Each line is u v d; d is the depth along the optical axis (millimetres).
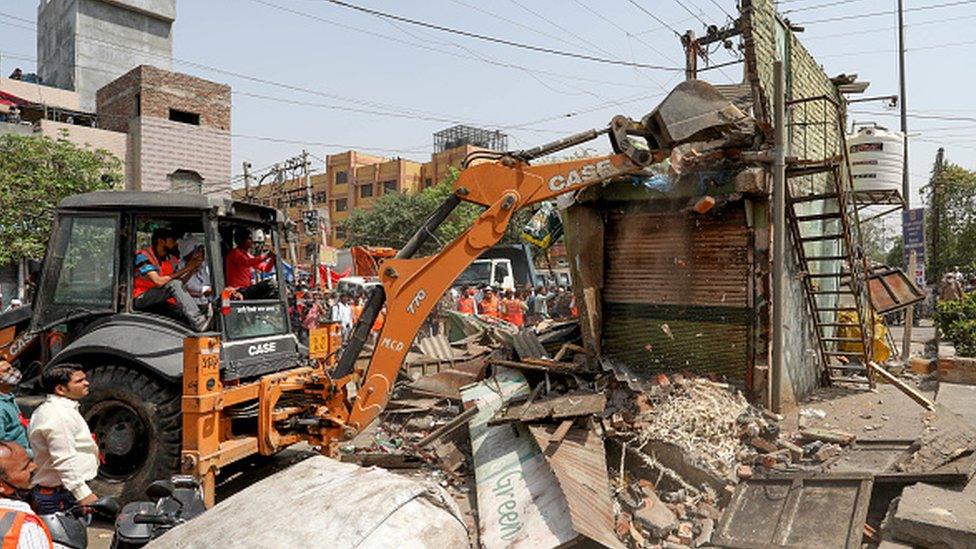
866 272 9219
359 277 21375
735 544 4457
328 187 52969
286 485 3062
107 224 6031
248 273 6742
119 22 29562
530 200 6047
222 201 6051
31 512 2514
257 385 5840
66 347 5930
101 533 5434
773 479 5023
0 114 22500
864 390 7172
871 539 4359
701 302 6934
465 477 6059
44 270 6168
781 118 6328
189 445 5211
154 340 5730
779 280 6348
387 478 3070
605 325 7613
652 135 6109
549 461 4852
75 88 28219
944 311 12180
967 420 6953
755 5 6555
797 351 7070
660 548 4566
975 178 29281
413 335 6023
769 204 6520
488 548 4570
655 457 5551
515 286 18797
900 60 23250
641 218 7367
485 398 6691
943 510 4105
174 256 6324
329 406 6152
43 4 32625
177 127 23438
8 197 15148
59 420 4199
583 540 4285
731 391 6391
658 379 6551
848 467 5148
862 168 9484
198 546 2699
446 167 46188
